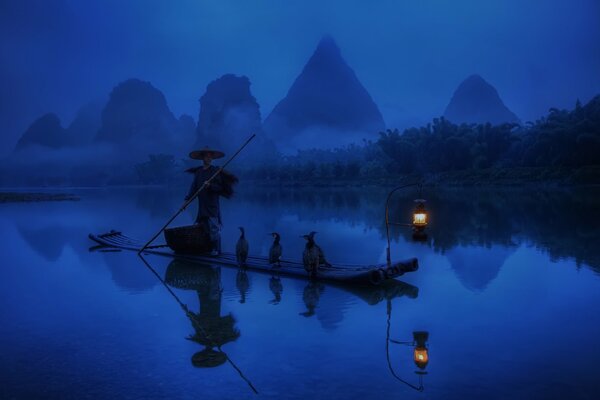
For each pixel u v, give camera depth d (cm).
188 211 2236
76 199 3822
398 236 1116
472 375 336
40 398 318
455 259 802
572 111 4716
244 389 321
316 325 464
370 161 7056
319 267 723
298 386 324
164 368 363
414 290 598
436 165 5228
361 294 588
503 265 738
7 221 1766
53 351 407
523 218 1427
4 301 586
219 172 905
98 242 1128
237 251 799
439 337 418
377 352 384
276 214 1842
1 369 370
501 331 429
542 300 533
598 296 543
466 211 1739
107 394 321
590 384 318
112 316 514
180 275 742
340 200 2803
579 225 1211
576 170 3822
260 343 414
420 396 305
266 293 609
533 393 306
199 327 468
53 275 751
